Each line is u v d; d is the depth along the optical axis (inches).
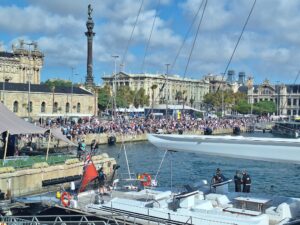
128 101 7249.0
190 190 868.0
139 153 2854.3
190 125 4242.1
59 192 964.6
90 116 4574.3
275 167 2175.2
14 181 1482.5
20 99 4264.3
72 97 4751.5
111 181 1206.3
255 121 6053.2
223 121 5241.1
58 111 4584.2
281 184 1740.9
